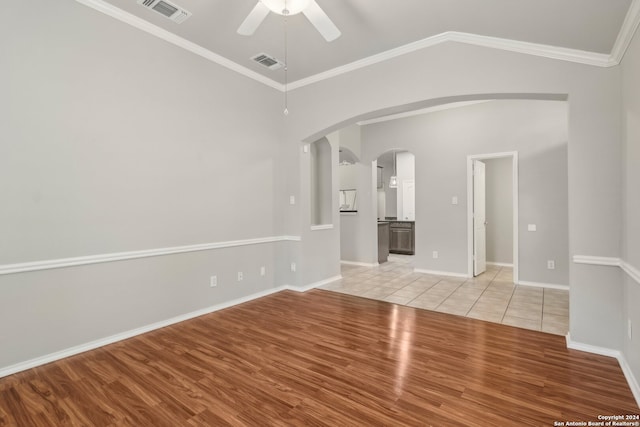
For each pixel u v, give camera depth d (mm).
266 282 4473
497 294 4480
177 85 3406
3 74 2326
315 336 3041
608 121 2572
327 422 1817
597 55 2592
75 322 2686
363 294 4512
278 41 3430
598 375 2299
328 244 5227
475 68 3125
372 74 3803
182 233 3467
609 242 2568
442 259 5730
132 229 3053
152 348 2785
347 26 3084
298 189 4617
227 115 3928
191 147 3549
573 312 2732
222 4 2799
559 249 4762
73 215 2672
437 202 5758
